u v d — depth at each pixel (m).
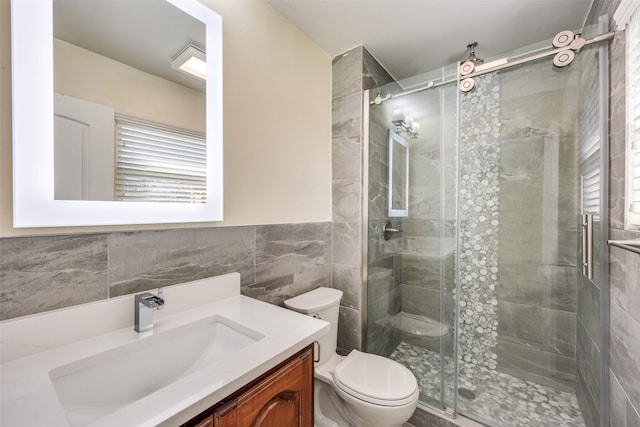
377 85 1.93
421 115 1.69
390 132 1.76
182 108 1.05
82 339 0.76
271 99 1.42
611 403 1.10
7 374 0.61
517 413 1.43
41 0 0.74
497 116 1.55
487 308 1.68
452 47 1.79
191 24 1.08
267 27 1.40
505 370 1.67
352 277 1.77
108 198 0.85
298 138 1.59
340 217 1.81
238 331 0.90
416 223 1.75
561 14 1.45
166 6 1.01
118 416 0.49
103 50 0.86
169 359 0.84
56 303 0.75
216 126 1.15
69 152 0.78
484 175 1.61
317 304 1.42
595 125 1.21
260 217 1.35
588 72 1.24
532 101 1.47
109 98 0.87
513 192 1.59
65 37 0.78
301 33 1.62
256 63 1.34
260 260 1.34
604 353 1.14
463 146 1.62
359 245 1.74
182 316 0.95
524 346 1.64
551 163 1.49
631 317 0.93
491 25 1.56
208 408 0.57
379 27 1.59
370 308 1.82
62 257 0.76
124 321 0.84
